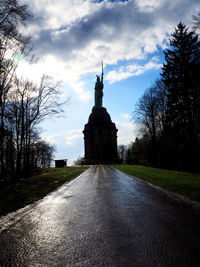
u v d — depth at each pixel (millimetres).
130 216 5203
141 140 41875
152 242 3518
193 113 26641
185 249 3215
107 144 67000
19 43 12250
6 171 25453
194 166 25500
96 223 4715
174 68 27594
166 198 7434
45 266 2834
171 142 30609
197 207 5977
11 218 5383
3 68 13570
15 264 2932
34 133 27703
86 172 24484
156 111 34531
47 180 15266
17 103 21438
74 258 3033
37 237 3986
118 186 11125
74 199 7828
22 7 10172
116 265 2766
